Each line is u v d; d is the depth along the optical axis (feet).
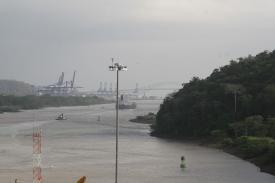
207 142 535.60
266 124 492.54
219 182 310.65
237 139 472.85
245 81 632.38
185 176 331.57
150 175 334.85
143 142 568.82
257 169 360.69
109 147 510.99
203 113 595.88
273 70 619.67
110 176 330.34
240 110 579.89
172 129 640.17
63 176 330.13
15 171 350.64
